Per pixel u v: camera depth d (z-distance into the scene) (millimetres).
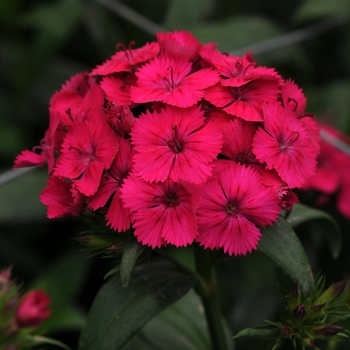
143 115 420
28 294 491
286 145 427
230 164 418
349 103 659
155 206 413
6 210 617
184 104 419
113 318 451
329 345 524
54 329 571
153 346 523
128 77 444
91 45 742
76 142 429
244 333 439
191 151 415
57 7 691
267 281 585
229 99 428
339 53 701
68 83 464
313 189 566
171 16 669
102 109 430
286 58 663
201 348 521
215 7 764
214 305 478
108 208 425
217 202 415
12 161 677
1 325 487
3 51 734
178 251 584
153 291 456
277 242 427
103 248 447
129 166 421
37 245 654
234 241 417
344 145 551
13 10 672
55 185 432
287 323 446
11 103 705
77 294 607
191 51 442
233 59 445
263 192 415
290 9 751
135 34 667
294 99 446
